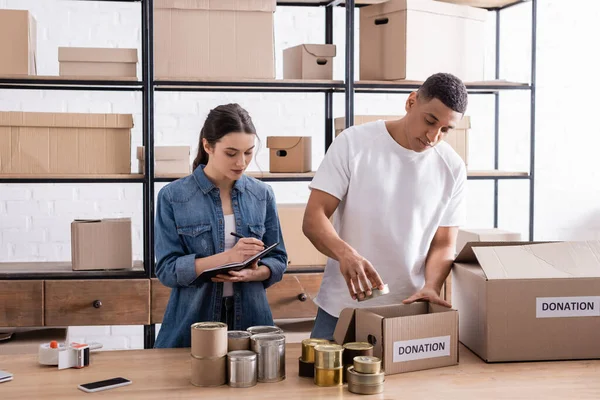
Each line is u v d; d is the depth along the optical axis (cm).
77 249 314
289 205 343
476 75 335
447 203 212
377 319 162
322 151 391
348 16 324
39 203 370
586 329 175
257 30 318
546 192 411
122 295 312
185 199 212
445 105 185
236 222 217
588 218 412
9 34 305
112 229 317
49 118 310
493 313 172
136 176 314
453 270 199
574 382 158
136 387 153
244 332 166
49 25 366
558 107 408
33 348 299
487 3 367
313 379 160
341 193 206
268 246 224
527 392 151
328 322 212
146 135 312
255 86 320
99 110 372
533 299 173
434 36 323
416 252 208
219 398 146
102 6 371
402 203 205
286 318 326
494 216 395
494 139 402
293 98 387
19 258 369
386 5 322
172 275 204
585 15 405
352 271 182
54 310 310
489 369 168
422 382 157
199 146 221
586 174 411
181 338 210
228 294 215
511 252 180
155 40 311
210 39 315
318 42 388
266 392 150
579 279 174
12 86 335
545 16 405
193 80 313
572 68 407
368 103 393
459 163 211
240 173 210
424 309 182
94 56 312
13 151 311
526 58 405
